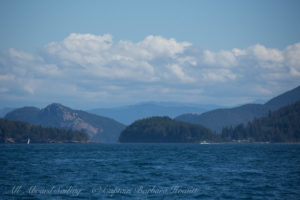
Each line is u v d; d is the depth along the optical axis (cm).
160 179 11125
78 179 11069
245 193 8862
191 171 13300
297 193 8894
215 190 9244
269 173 12638
